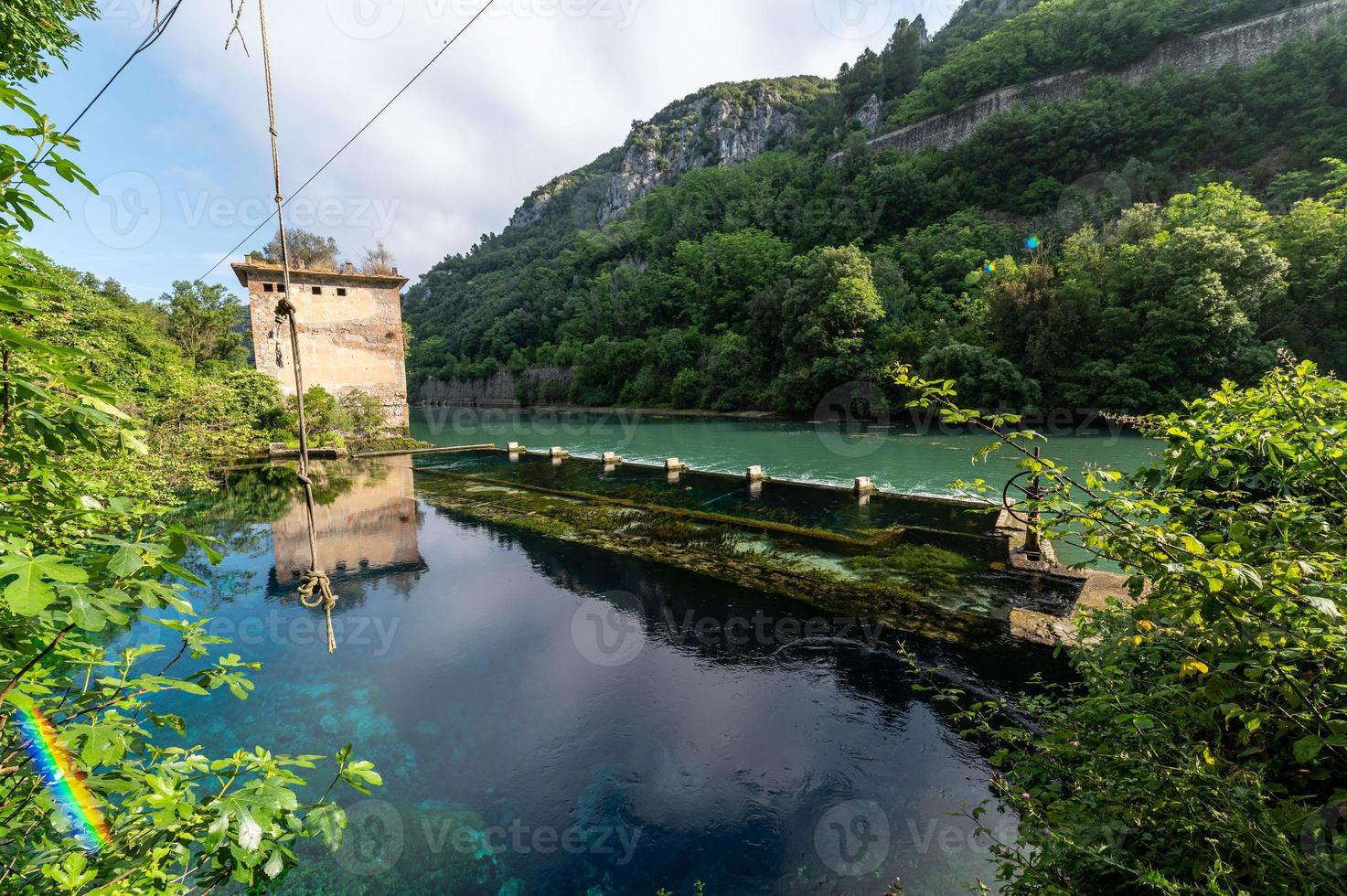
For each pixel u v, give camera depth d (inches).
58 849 52.7
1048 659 208.8
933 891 126.3
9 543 37.8
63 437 46.8
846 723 185.9
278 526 445.1
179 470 417.7
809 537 364.5
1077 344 1061.1
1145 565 65.4
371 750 179.3
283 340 918.4
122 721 60.2
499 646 244.5
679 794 160.9
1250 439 76.2
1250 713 56.8
